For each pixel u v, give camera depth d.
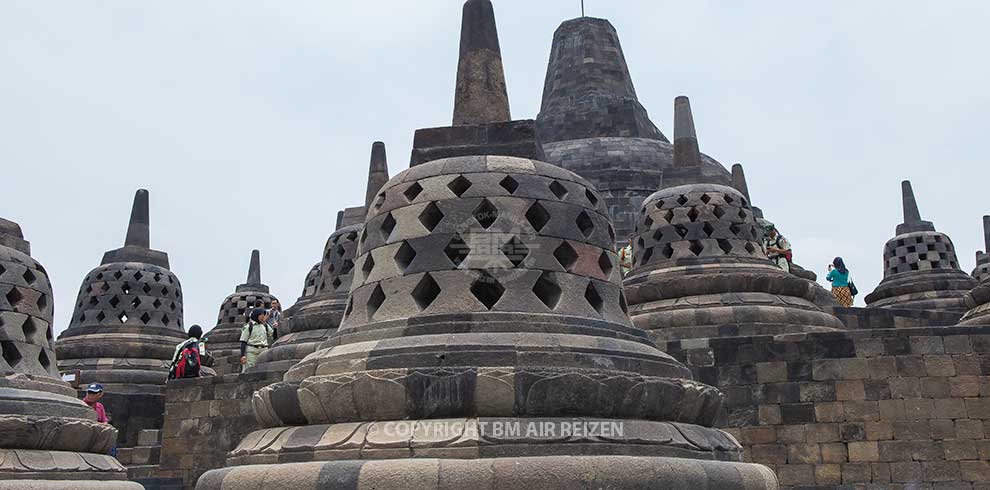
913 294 31.03
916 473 13.88
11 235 11.70
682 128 22.69
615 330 7.99
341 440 6.86
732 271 18.80
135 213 27.62
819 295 23.36
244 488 6.75
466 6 10.32
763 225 26.17
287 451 7.04
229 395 18.19
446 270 7.88
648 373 7.65
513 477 6.20
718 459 7.54
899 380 14.33
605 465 6.36
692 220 20.25
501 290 8.04
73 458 10.07
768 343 15.07
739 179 31.92
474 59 9.95
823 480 14.22
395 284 8.07
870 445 14.17
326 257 24.77
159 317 26.41
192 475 17.98
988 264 33.44
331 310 22.91
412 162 9.37
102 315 25.95
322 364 7.64
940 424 14.01
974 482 13.66
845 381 14.55
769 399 14.81
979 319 18.59
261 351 24.02
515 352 7.11
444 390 6.82
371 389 6.95
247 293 37.25
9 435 9.47
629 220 34.66
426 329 7.51
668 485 6.46
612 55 44.81
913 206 33.97
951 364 14.23
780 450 14.52
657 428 7.13
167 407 18.62
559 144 39.78
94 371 24.28
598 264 8.48
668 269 19.52
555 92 44.53
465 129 9.35
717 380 15.16
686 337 17.34
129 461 19.50
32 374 10.80
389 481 6.22
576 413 6.88
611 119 41.53
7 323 10.88
